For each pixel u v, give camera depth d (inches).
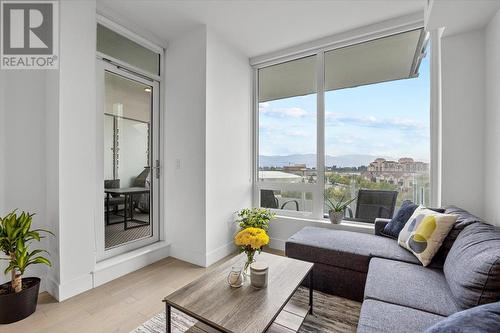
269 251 128.8
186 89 114.6
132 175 111.5
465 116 88.6
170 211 120.5
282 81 138.2
